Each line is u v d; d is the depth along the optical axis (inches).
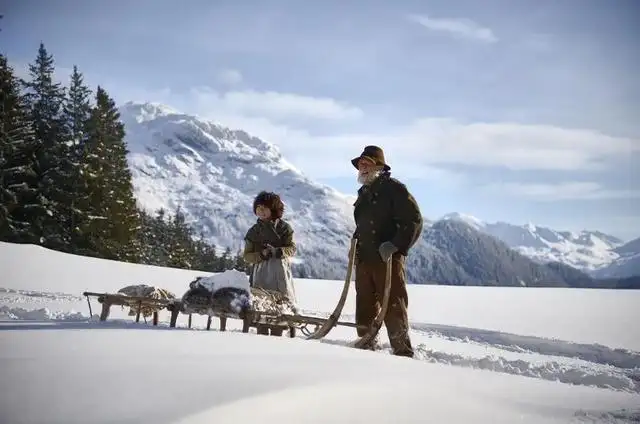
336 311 237.6
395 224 248.8
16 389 98.1
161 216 2780.5
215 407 91.6
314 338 234.2
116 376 108.0
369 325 247.8
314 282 1007.6
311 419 96.0
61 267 696.4
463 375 154.6
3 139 1437.0
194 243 3417.8
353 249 251.9
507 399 131.1
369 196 252.2
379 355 165.5
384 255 237.5
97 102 1939.0
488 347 349.4
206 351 140.8
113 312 362.9
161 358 127.2
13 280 553.3
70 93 1812.3
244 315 220.2
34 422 83.7
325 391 109.2
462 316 548.1
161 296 246.5
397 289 244.5
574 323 499.2
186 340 155.6
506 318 535.2
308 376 118.3
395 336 242.7
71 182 1636.3
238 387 104.0
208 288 223.9
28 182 1556.3
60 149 1656.0
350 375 125.6
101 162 1779.0
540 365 255.3
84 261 781.3
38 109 1680.6
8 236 1439.5
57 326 204.1
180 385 103.4
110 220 1758.1
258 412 93.6
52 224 1581.0
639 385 231.1
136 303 239.3
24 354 128.3
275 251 265.9
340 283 1000.9
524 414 119.6
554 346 355.6
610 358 330.6
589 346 355.6
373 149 256.8
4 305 370.0
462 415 110.5
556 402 136.3
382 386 120.9
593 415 125.3
